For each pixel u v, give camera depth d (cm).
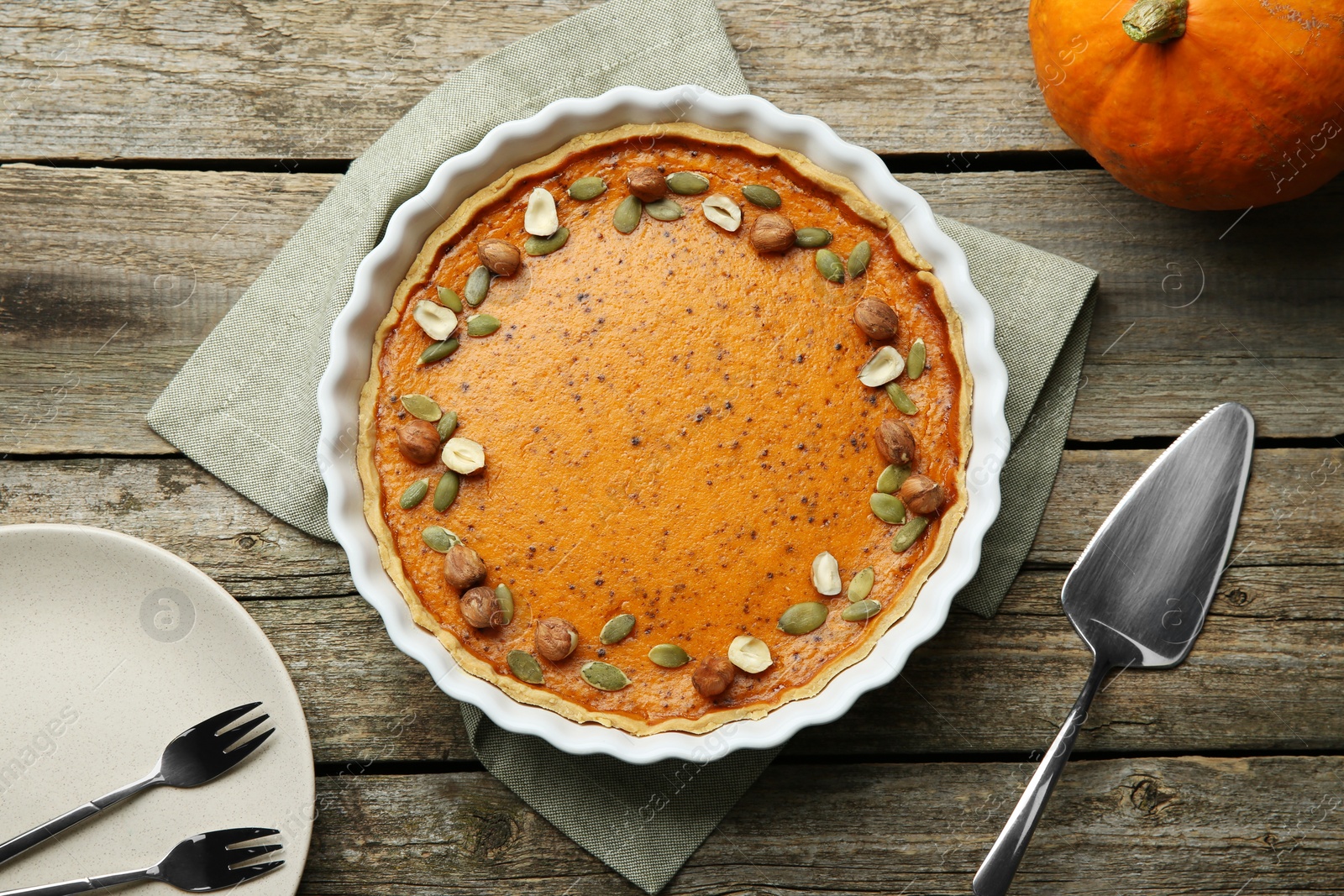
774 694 87
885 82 94
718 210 89
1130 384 93
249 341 93
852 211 88
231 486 93
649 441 87
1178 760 92
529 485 88
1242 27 85
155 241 94
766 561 87
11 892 88
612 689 87
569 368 88
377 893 92
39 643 90
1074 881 92
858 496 88
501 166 89
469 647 87
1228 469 92
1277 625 93
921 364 88
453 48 94
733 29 94
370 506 88
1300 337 93
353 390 88
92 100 94
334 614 93
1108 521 92
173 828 89
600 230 89
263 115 94
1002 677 92
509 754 91
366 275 87
